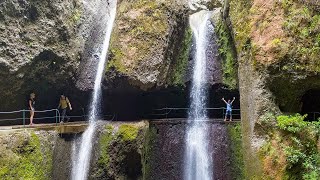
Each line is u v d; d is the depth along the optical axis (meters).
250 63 13.23
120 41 15.58
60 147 13.87
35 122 16.31
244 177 13.87
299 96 13.30
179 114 17.25
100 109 16.72
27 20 15.19
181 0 17.56
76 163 14.29
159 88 16.02
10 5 14.62
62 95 16.02
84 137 14.58
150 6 16.09
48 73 15.77
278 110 12.76
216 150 14.53
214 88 16.58
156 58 15.33
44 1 15.70
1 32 14.30
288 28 12.76
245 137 13.28
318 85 12.83
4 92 14.81
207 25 17.84
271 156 11.98
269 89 12.84
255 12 13.76
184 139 14.97
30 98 15.35
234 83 16.20
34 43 15.17
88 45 17.50
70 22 16.72
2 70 14.27
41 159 12.73
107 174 13.48
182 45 17.34
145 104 17.08
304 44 12.55
